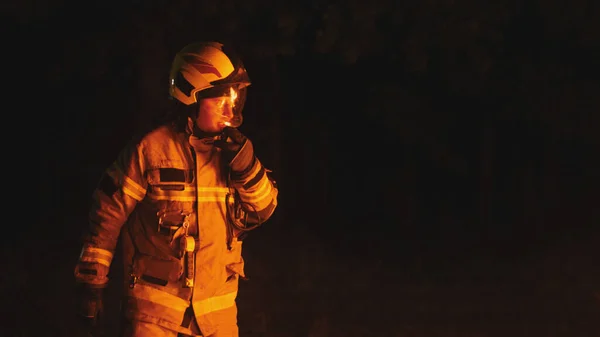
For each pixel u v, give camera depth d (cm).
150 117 1057
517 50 1276
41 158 1486
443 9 1026
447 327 843
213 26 1045
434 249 1368
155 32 1040
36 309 834
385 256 1306
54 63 1102
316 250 1205
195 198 402
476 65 1107
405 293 1023
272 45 1035
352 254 1323
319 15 1024
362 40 1009
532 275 1149
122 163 398
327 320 852
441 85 1370
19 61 1402
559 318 890
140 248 402
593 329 842
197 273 401
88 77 1100
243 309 895
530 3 1175
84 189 1466
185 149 401
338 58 1127
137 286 401
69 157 1475
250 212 422
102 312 401
